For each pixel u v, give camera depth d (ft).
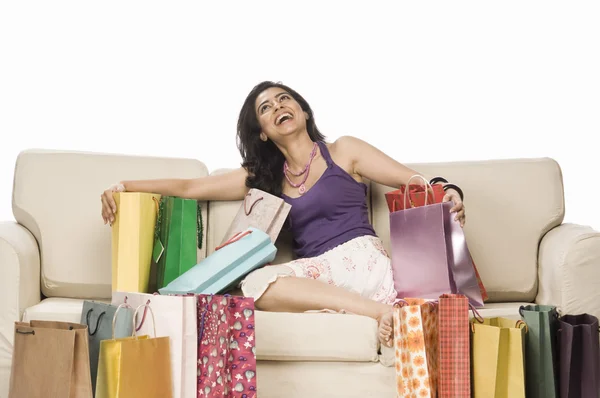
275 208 10.87
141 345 7.88
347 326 9.00
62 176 11.53
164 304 8.28
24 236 10.94
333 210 11.00
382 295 10.28
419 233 9.59
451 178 11.53
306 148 11.31
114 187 10.77
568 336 8.61
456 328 8.35
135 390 7.80
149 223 10.55
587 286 9.95
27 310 10.00
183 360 8.18
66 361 7.94
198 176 11.86
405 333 8.29
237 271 10.12
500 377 8.42
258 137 11.53
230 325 8.35
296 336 9.04
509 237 11.33
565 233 10.74
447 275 9.31
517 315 9.84
